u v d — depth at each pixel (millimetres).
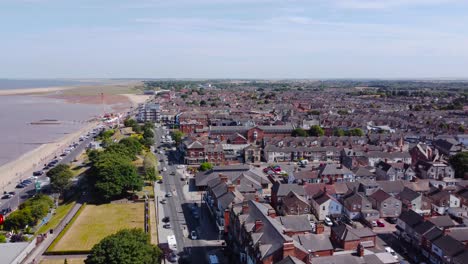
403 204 133500
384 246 104438
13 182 176250
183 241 110000
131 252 81250
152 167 167500
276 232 84500
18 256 94938
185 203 142375
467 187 144500
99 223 122312
